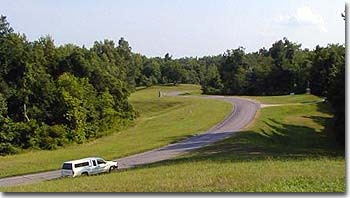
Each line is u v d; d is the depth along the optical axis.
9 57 88.75
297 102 117.19
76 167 44.16
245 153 51.09
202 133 74.19
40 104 84.38
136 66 193.50
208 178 28.72
